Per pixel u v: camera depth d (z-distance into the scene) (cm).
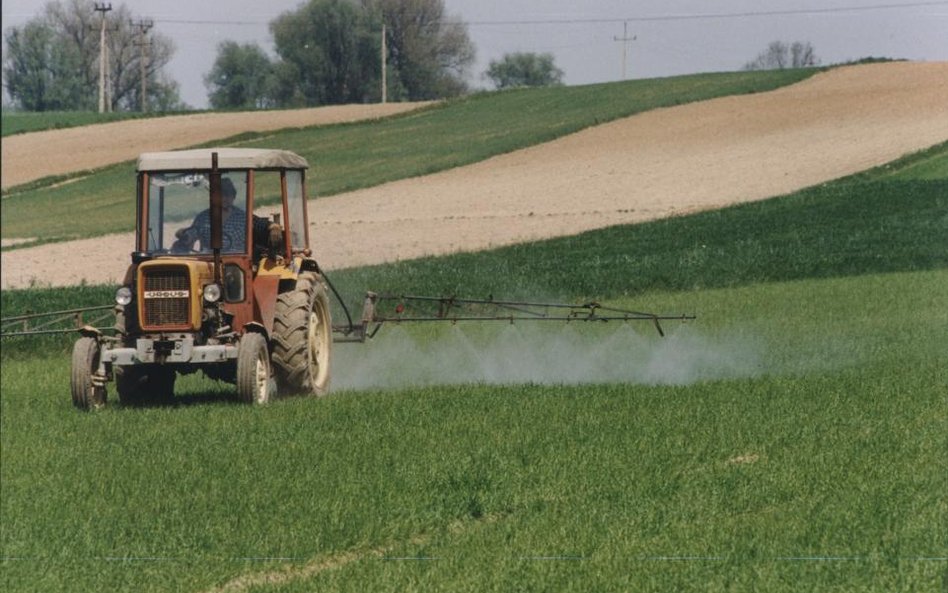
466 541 2028
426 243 10162
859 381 3519
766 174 11850
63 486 2570
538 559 1900
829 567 1814
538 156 15388
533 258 8838
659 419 3008
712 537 1977
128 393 3825
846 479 2308
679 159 13588
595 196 12181
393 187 14212
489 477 2427
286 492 2383
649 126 16150
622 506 2203
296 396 3778
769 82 17738
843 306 5741
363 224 11569
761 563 1842
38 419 3488
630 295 7138
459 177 14525
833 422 2902
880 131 12531
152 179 3775
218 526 2167
